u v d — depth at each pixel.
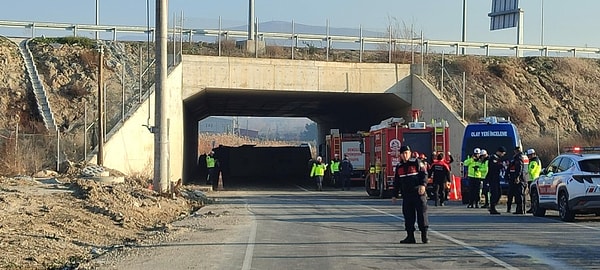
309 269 11.59
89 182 24.38
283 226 18.58
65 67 41.41
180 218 21.84
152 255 13.28
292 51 45.22
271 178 59.72
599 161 19.16
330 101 50.03
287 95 46.03
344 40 47.56
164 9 27.20
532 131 44.03
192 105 47.56
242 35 46.31
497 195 22.25
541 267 11.53
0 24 44.22
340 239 15.56
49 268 12.27
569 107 47.12
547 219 20.27
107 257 13.09
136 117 36.81
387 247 14.16
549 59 51.97
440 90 44.81
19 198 20.50
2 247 13.58
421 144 31.33
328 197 33.66
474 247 14.04
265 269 11.62
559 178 19.67
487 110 44.62
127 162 36.00
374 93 45.03
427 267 11.66
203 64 42.00
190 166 52.84
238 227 18.36
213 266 11.94
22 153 31.61
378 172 32.69
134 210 21.50
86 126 33.88
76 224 17.50
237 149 61.41
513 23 52.03
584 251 13.37
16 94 37.91
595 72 51.28
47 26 44.62
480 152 25.19
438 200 27.06
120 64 42.72
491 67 49.38
